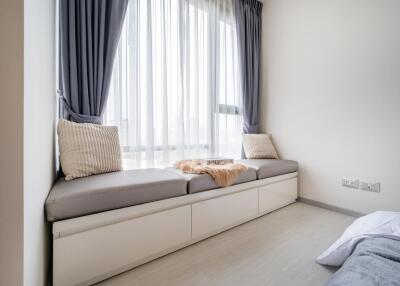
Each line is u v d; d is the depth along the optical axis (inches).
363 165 76.2
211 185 60.1
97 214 40.4
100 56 60.4
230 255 51.6
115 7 62.5
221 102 97.0
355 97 77.4
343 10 79.5
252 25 103.4
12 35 22.8
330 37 83.4
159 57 75.0
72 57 56.5
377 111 72.3
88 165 51.8
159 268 46.4
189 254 51.9
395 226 41.9
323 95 86.3
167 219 50.2
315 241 58.4
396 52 67.9
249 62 102.7
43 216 35.1
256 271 45.6
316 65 88.1
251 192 71.7
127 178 49.7
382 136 71.5
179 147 81.3
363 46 74.9
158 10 74.5
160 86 75.5
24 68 23.3
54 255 36.4
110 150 57.3
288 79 98.2
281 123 101.6
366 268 28.7
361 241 42.2
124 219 43.8
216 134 94.0
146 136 72.6
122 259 43.5
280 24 100.4
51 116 45.3
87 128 54.9
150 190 47.3
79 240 38.5
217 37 93.0
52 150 46.9
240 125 104.0
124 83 67.6
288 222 71.5
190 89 86.0
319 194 88.5
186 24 82.7
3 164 22.8
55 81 52.7
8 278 23.4
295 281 42.5
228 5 99.0
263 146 98.1
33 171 28.0
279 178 83.9
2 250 23.1
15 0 22.8
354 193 78.4
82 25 57.7
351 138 78.9
